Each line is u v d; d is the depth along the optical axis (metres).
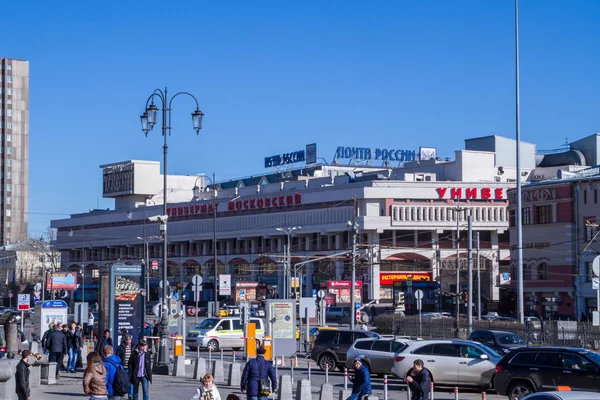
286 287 97.25
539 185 88.19
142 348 27.34
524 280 89.25
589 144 122.44
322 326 62.28
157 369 38.84
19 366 24.39
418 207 114.25
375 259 113.12
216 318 56.00
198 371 36.59
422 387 24.16
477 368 32.62
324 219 118.38
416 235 115.00
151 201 155.12
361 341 38.47
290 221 122.75
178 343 40.16
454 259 112.62
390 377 38.84
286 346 43.00
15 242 191.88
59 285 102.44
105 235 156.62
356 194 113.81
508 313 111.56
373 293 112.38
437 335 64.06
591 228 83.06
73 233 164.25
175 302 55.34
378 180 113.94
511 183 116.50
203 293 134.88
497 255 116.00
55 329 36.47
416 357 33.59
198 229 137.00
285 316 43.06
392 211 113.44
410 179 117.31
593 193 83.25
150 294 144.12
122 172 158.38
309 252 121.00
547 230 87.12
